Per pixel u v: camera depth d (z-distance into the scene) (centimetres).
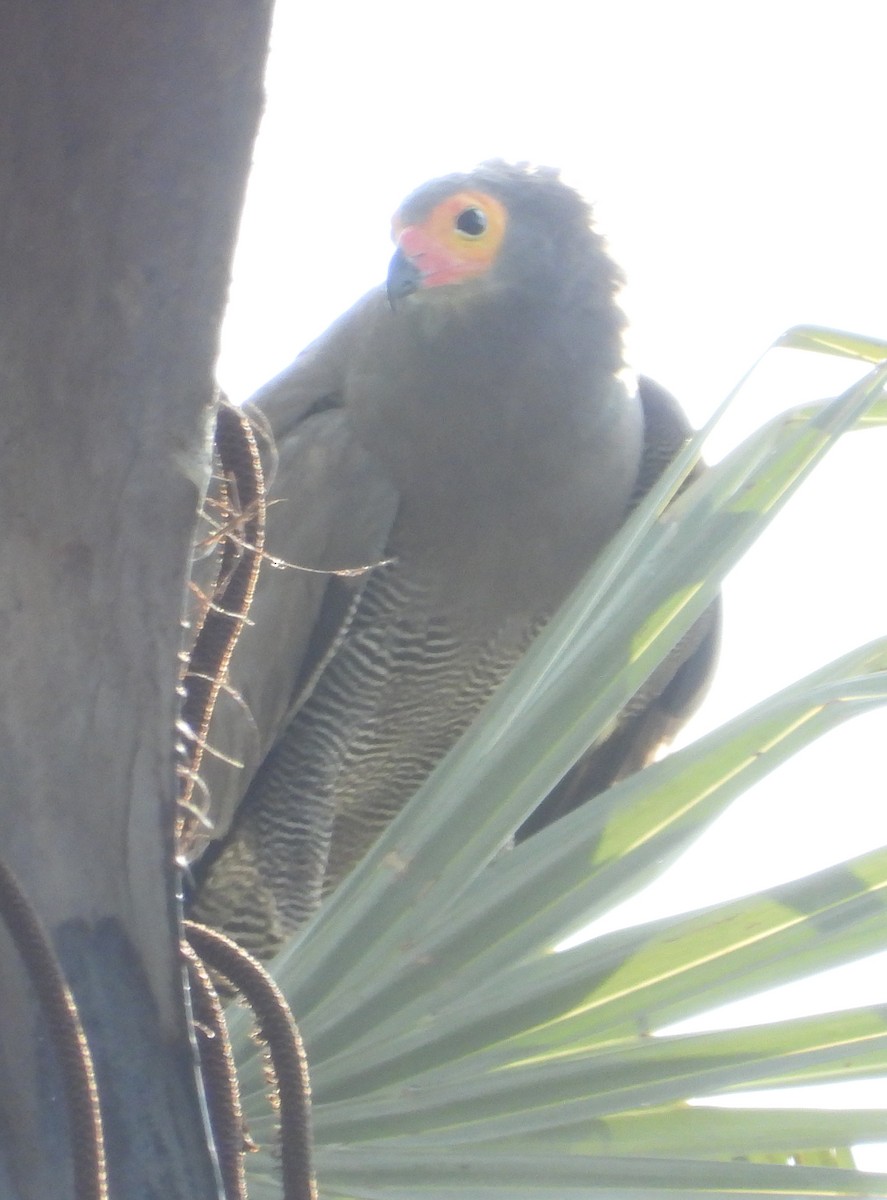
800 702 606
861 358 614
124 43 295
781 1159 609
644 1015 604
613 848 606
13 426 313
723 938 604
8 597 320
